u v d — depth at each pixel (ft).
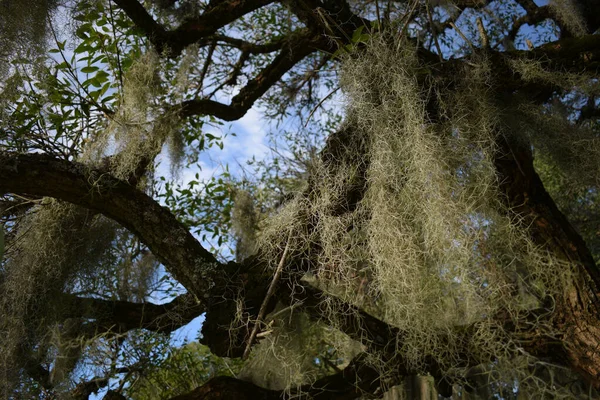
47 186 8.80
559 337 8.88
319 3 10.96
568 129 9.37
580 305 8.88
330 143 9.11
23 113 9.75
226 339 8.93
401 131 8.59
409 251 8.06
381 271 8.11
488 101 8.94
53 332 8.80
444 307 8.68
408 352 8.42
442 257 8.06
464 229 8.05
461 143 8.58
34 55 9.05
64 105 10.05
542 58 9.42
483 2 12.61
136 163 10.31
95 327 9.77
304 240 8.83
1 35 8.71
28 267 9.21
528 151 9.80
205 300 9.13
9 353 8.87
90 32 10.17
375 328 9.25
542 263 8.45
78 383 9.71
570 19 11.00
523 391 9.06
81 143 10.73
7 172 8.60
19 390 9.16
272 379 10.15
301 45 12.87
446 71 9.29
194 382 12.96
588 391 9.44
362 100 8.47
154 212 9.26
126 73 10.53
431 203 8.01
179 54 11.23
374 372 9.64
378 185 8.34
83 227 9.73
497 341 8.41
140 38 11.13
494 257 8.37
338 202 8.81
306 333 9.94
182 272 9.21
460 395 10.61
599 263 13.24
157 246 9.27
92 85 10.18
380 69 8.59
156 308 10.19
